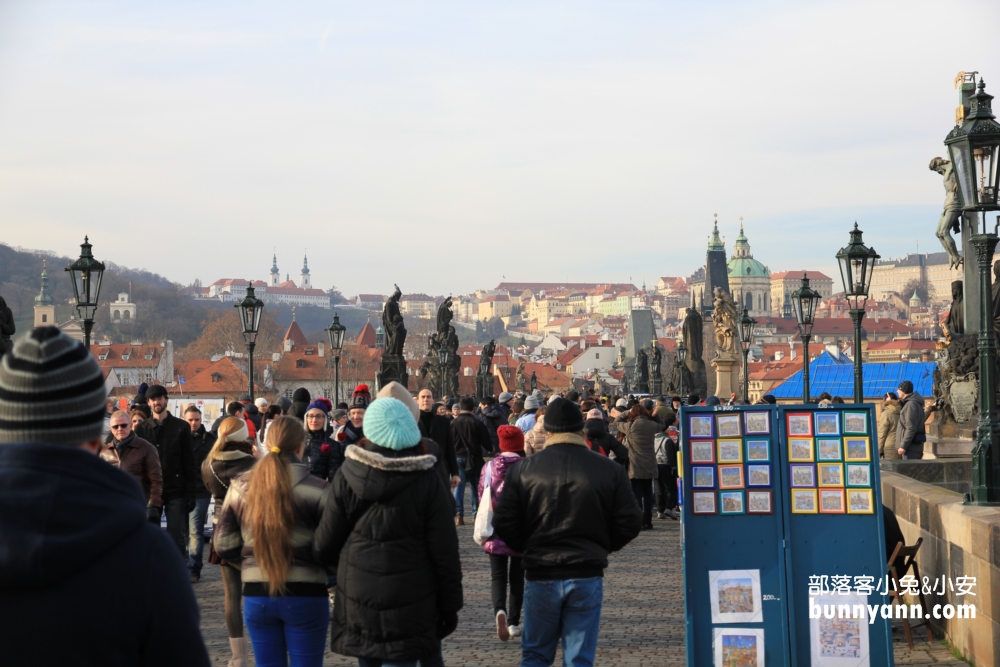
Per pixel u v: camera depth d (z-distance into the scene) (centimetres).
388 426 733
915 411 2100
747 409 980
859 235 2255
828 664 949
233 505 807
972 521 1030
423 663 790
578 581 841
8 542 292
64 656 298
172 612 313
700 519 973
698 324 6850
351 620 718
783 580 959
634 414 2311
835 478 965
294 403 1662
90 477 311
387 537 718
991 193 1053
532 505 853
